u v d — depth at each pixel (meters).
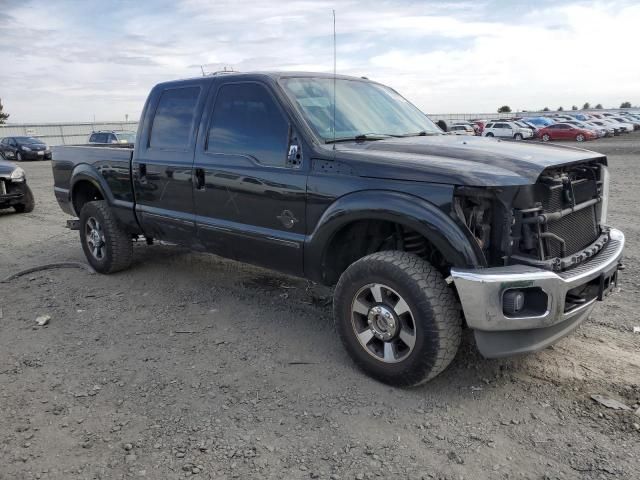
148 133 5.19
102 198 6.46
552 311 3.00
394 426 3.04
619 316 4.44
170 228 5.02
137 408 3.29
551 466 2.68
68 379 3.67
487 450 2.81
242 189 4.19
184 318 4.72
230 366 3.80
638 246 6.59
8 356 4.05
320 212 3.67
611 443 2.83
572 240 3.42
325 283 3.91
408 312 3.24
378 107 4.58
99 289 5.56
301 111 3.93
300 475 2.66
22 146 31.00
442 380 3.53
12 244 8.04
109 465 2.76
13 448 2.92
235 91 4.36
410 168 3.22
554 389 3.37
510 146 3.69
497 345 3.12
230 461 2.77
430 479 2.61
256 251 4.23
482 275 2.94
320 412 3.19
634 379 3.45
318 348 4.05
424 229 3.12
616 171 15.98
